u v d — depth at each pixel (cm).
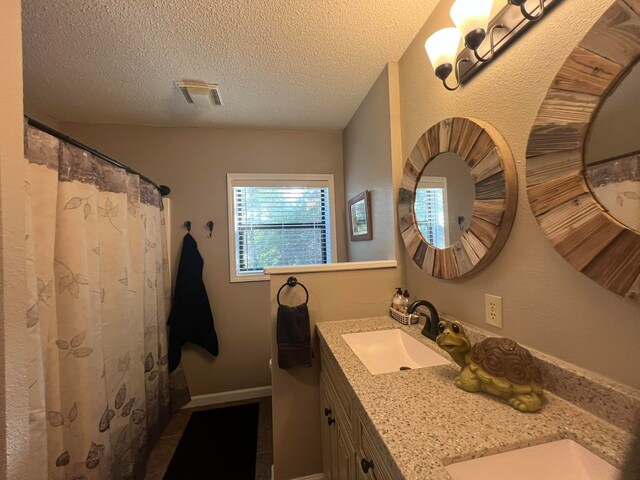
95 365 122
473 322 106
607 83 59
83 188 121
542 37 75
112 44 137
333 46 144
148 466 167
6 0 56
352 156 227
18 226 58
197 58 149
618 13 57
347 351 109
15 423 56
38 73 159
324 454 139
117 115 211
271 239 252
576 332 70
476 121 96
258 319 243
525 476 56
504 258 90
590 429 60
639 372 58
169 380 217
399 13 125
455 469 53
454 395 74
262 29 130
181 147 235
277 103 201
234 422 207
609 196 59
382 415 66
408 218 139
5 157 55
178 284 222
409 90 146
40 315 103
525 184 82
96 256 127
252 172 246
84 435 116
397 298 148
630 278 56
